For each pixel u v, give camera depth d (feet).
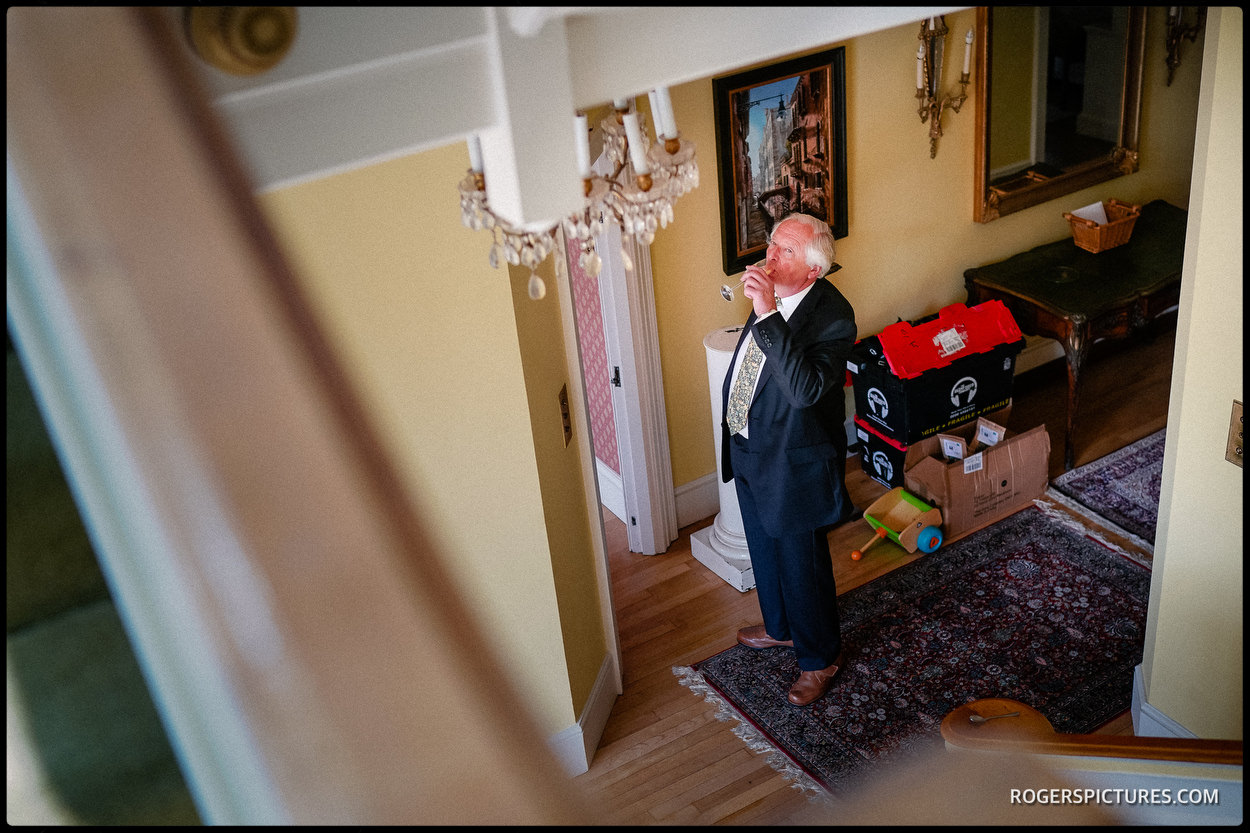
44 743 1.72
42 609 1.65
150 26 1.62
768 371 12.21
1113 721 12.95
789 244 11.93
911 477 16.88
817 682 13.83
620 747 13.52
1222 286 9.89
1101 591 15.03
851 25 4.33
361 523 1.57
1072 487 17.44
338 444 1.58
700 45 4.14
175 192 1.58
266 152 3.48
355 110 3.58
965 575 15.69
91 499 1.60
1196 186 9.88
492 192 4.39
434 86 3.76
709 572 16.75
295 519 1.55
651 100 6.88
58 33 1.56
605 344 16.03
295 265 1.66
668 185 7.11
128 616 1.64
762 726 13.58
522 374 10.88
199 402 1.54
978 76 17.40
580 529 12.94
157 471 1.55
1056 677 13.69
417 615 1.58
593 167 11.10
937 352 16.79
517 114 3.88
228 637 1.56
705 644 15.19
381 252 9.76
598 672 13.69
